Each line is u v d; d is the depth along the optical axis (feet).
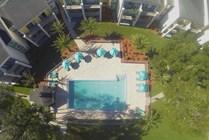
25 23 184.75
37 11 185.57
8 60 185.37
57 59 222.28
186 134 213.05
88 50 222.89
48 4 188.03
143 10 202.08
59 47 218.38
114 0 212.43
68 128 214.48
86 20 214.90
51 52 222.89
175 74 195.11
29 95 208.95
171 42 195.00
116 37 224.33
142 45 218.18
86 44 223.51
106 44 223.92
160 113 215.51
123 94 219.61
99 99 219.41
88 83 221.05
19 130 166.50
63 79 220.64
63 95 219.20
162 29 219.00
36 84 219.41
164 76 202.28
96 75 221.05
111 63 222.28
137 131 213.46
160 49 218.38
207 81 188.34
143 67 222.07
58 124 214.69
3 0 187.73
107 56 222.48
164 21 214.69
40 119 177.27
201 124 184.34
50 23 209.15
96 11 214.90
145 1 190.08
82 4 197.06
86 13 216.74
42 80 219.82
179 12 189.78
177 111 186.50
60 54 222.48
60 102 218.38
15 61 190.08
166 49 195.83
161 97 217.77
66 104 217.97
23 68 212.64
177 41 195.21
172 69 195.11
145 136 213.05
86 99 219.41
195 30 206.39
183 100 183.73
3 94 205.46
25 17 185.37
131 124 214.48
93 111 217.36
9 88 217.77
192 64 191.31
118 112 216.95
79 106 218.38
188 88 184.03
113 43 223.92
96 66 221.87
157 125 213.66
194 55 191.42
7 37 188.24
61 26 211.20
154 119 212.64
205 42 202.49
